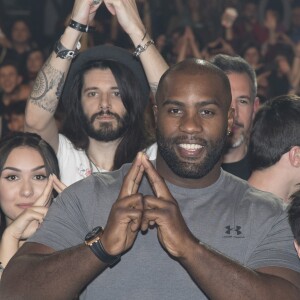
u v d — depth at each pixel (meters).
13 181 8.16
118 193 6.38
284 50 19.09
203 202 6.34
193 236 5.88
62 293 5.91
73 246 6.05
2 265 7.58
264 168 7.91
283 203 6.45
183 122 6.18
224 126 6.27
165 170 6.38
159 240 5.95
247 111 9.21
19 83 16.84
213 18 19.31
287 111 7.88
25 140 8.20
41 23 19.50
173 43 18.48
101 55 8.77
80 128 8.76
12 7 19.73
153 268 6.18
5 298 6.03
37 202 7.70
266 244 6.24
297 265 6.22
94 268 5.88
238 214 6.30
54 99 8.71
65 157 8.75
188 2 19.38
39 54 17.30
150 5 19.38
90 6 8.66
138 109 8.76
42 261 6.00
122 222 5.79
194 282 6.16
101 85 8.68
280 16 19.91
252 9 19.72
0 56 17.92
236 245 6.22
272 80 18.66
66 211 6.37
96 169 8.72
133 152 8.70
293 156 7.83
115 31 17.20
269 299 5.88
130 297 6.17
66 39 8.66
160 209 5.82
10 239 7.62
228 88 6.34
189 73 6.27
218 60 9.32
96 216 6.33
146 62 8.74
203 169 6.23
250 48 18.67
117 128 8.64
